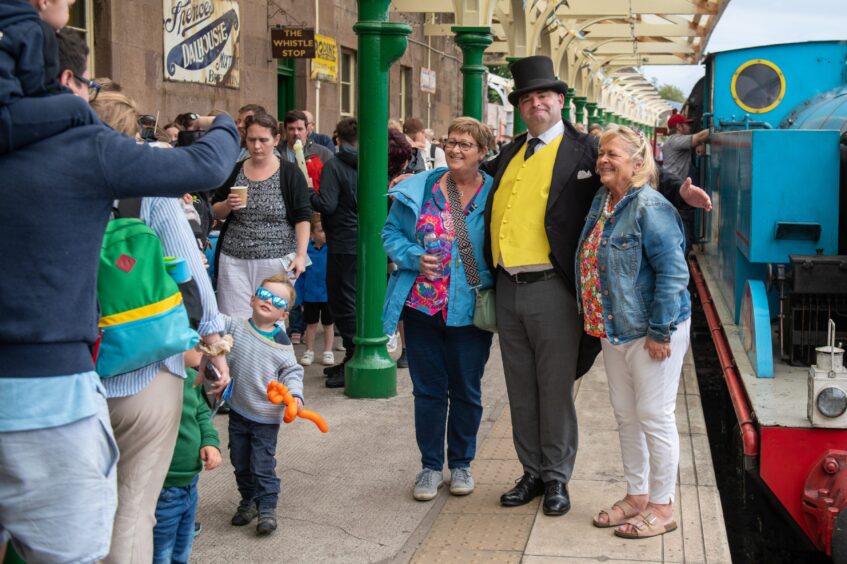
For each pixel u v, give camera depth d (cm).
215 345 348
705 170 925
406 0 1638
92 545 262
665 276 415
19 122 245
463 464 505
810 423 418
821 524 412
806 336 505
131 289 297
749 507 541
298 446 582
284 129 907
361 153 675
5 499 256
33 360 250
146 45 1012
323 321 791
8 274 248
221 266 636
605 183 429
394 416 647
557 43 1895
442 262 476
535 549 430
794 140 524
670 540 436
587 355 480
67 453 255
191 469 362
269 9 1308
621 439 453
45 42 253
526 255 460
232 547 439
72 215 254
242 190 589
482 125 477
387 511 482
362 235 684
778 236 527
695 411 614
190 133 541
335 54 1538
